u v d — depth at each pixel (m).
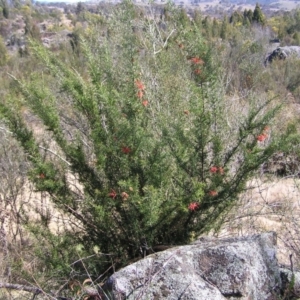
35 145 3.29
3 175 4.27
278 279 2.61
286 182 5.34
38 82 3.42
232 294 2.41
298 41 22.14
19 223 3.77
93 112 3.20
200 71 3.21
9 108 3.24
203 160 3.27
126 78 3.61
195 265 2.51
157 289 2.39
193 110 3.17
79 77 3.42
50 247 3.37
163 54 4.32
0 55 21.31
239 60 9.22
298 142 3.42
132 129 3.23
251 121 3.16
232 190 3.28
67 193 3.37
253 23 23.83
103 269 3.37
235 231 4.24
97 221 3.31
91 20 5.81
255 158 3.16
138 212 3.22
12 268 3.25
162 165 3.24
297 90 11.70
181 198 3.21
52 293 2.96
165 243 3.47
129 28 4.07
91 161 3.58
